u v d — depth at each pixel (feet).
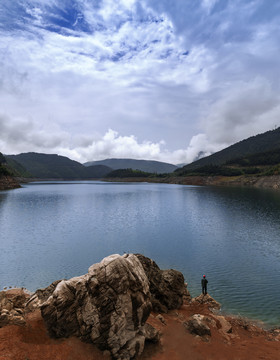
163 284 80.53
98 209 336.70
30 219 257.96
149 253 146.51
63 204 389.80
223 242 169.48
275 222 234.38
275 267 122.42
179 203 398.83
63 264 127.95
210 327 66.39
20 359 41.52
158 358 50.14
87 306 51.70
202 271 118.32
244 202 385.09
